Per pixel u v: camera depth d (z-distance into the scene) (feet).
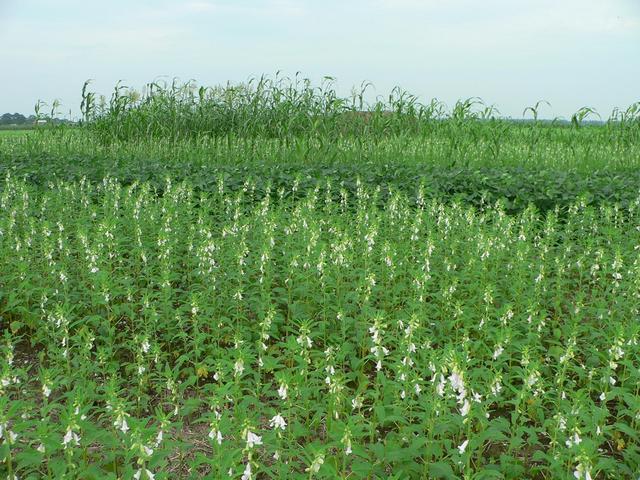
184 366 20.75
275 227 30.53
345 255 24.84
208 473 15.01
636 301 23.13
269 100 58.70
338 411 15.57
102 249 26.27
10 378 16.81
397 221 33.35
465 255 29.01
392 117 57.57
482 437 13.98
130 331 22.97
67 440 12.69
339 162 52.85
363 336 20.66
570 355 16.47
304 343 16.47
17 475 14.61
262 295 22.27
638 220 34.12
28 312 22.11
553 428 15.03
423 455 15.11
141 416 18.02
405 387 15.15
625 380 19.17
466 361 14.21
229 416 15.76
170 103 59.00
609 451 16.56
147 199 34.99
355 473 14.08
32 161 50.55
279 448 13.55
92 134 60.49
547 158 55.52
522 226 29.12
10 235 28.63
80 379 18.25
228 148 56.08
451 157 54.49
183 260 27.84
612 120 56.13
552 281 25.40
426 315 21.77
